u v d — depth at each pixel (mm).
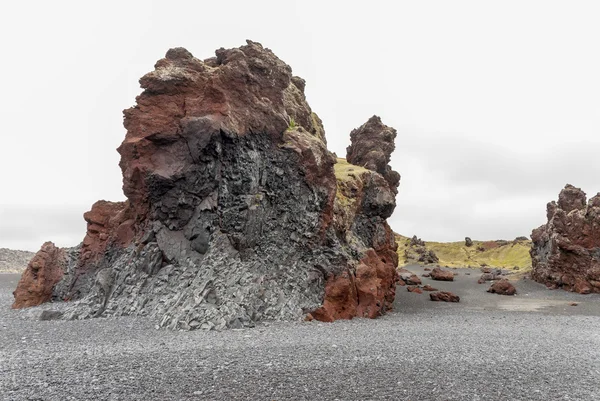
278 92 34500
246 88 31906
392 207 39844
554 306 43062
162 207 28516
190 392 10375
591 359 15742
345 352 15539
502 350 17031
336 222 32750
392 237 42469
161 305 23953
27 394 10062
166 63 31922
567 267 58844
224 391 10516
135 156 30047
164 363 13188
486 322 28484
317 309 26031
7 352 14977
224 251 26406
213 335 19109
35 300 32531
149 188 28766
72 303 29297
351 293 28844
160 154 29562
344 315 27797
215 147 28531
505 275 75250
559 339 20766
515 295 54844
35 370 12203
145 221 30203
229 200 28312
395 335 20484
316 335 19734
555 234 59750
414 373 12711
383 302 33000
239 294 23891
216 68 32781
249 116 31203
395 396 10508
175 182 28594
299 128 35281
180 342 17188
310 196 31000
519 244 116812
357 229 37406
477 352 16391
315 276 28375
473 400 10398
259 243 28453
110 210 37062
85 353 14680
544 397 10820
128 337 18406
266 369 12664
